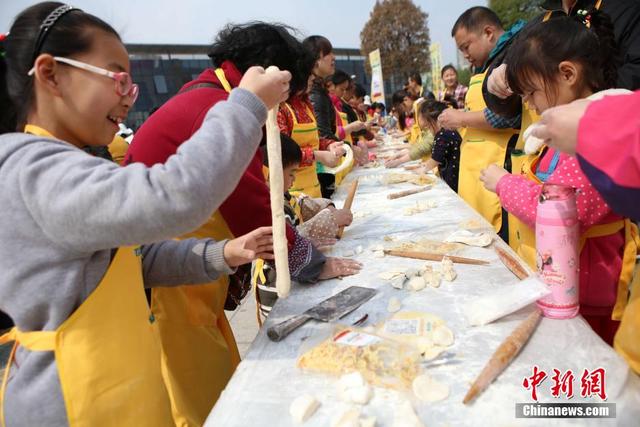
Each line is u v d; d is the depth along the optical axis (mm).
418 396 735
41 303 787
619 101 697
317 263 1287
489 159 2445
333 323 1024
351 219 1792
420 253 1422
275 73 879
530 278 988
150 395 929
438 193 2406
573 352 819
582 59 1169
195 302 1358
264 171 1833
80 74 821
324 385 804
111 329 865
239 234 1390
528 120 1896
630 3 1721
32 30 804
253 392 800
